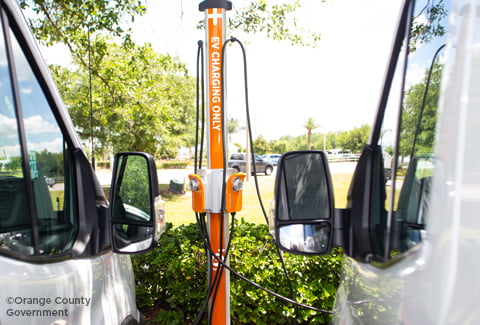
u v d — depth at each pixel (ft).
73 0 17.56
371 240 4.29
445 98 2.64
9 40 4.34
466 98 2.41
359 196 4.68
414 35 3.77
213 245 7.55
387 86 4.34
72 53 19.93
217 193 7.16
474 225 2.32
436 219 2.61
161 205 5.28
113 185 5.33
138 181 5.45
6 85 4.26
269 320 11.05
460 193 2.39
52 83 5.02
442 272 2.50
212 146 7.25
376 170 4.50
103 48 19.75
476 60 2.39
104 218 5.68
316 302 10.70
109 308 5.52
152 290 11.68
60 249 4.80
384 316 3.55
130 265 6.95
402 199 3.65
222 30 7.16
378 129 4.57
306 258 10.86
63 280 4.62
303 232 4.65
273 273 10.46
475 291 2.29
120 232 5.46
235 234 12.16
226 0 7.18
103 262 5.55
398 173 3.85
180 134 70.38
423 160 3.29
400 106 3.92
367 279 4.18
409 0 3.85
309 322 10.96
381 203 4.23
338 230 4.80
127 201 5.52
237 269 10.64
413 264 3.01
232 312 10.73
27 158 4.49
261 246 11.44
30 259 4.28
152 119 29.27
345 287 5.26
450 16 2.78
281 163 4.65
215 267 7.59
